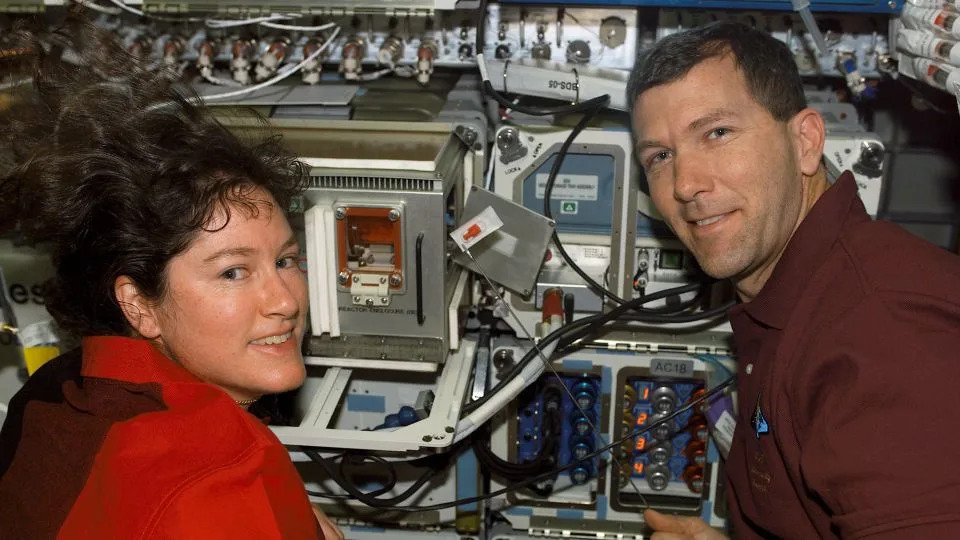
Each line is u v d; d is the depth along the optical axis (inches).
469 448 75.4
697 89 51.1
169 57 74.4
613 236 68.5
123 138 41.0
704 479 76.5
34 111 46.3
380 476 77.4
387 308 61.6
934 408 38.5
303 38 74.9
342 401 76.4
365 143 62.8
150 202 39.7
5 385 75.5
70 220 40.4
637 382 76.6
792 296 51.0
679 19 72.0
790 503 52.4
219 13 71.1
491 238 66.9
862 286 44.5
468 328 74.0
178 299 41.8
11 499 39.2
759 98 51.2
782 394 47.9
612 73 65.9
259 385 44.4
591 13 70.6
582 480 76.9
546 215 67.4
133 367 40.9
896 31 66.9
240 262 42.3
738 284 58.8
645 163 56.4
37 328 67.4
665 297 70.1
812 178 55.4
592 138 65.8
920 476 37.6
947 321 41.4
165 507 34.9
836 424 41.2
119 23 74.8
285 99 71.0
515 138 66.4
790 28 70.7
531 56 72.4
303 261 62.9
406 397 75.7
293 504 39.5
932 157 80.2
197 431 37.8
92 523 36.2
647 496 79.7
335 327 62.3
